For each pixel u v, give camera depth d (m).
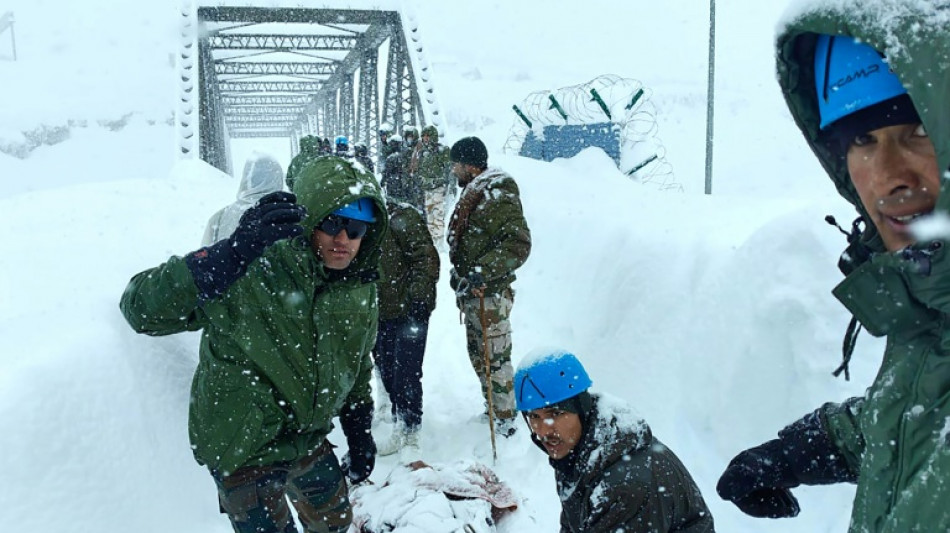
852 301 0.86
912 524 0.76
